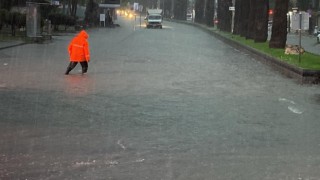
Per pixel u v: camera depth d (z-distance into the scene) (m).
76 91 14.83
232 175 7.03
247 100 13.93
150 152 8.20
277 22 30.42
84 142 8.80
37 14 37.47
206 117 11.31
